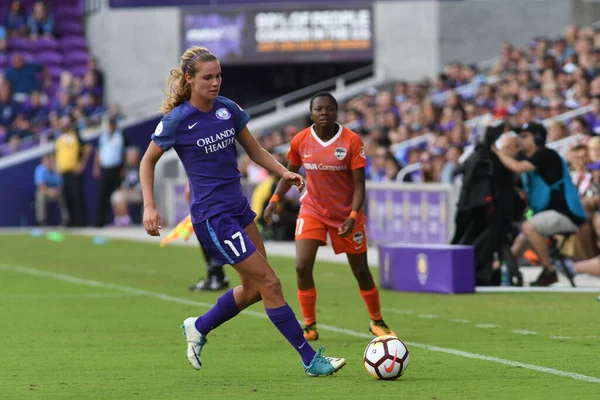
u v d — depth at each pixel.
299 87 126.62
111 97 125.62
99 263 65.62
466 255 47.81
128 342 34.47
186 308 43.81
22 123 113.06
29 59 125.81
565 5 112.81
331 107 34.41
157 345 33.81
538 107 78.06
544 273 49.91
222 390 25.88
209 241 27.05
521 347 32.59
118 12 125.00
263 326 37.97
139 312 42.53
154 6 123.75
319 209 34.91
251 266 26.83
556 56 93.69
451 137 77.75
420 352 31.70
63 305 44.97
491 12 114.12
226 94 124.25
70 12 129.88
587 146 56.59
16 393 25.67
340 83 114.75
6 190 103.06
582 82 80.44
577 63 89.62
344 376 27.73
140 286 52.59
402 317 40.03
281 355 31.55
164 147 26.81
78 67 127.88
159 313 42.22
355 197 34.03
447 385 26.25
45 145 106.88
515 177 50.78
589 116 75.50
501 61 100.19
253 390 25.78
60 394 25.53
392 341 27.06
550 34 113.31
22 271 60.66
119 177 100.12
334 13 116.50
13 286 52.75
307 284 34.81
